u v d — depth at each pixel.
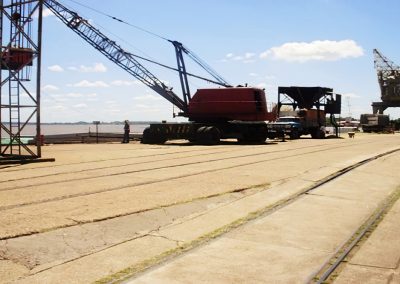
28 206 8.91
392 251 6.43
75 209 8.70
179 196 10.18
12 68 18.86
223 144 30.92
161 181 12.36
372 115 77.88
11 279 5.22
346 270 5.62
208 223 7.97
